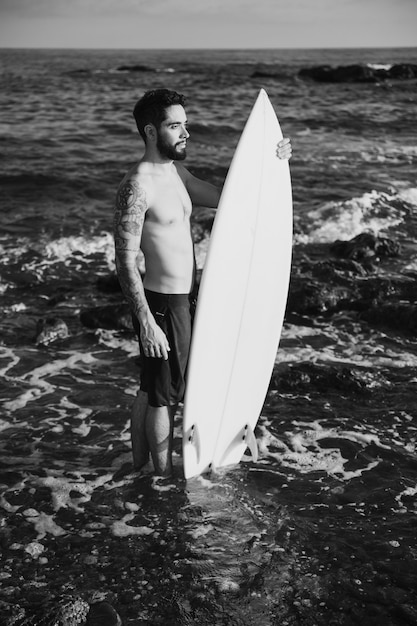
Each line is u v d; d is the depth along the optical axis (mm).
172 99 3438
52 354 5832
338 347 6020
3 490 3916
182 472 4082
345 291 7004
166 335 3637
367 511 3748
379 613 3002
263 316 3867
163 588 3152
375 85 39312
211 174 14188
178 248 3574
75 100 27812
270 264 3834
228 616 2984
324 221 10312
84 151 16062
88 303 7086
